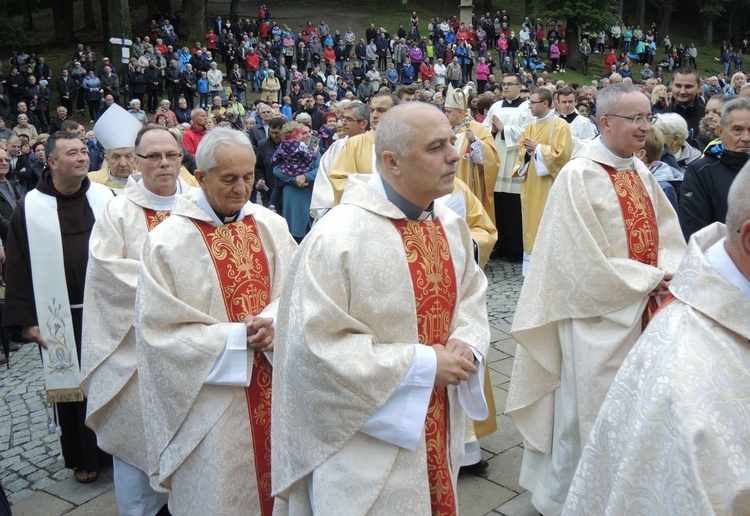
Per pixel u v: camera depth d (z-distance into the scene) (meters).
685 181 4.21
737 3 51.84
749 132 3.97
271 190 9.36
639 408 1.71
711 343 1.65
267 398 3.00
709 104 5.46
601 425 1.87
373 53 30.66
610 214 3.43
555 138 7.89
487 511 3.66
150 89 21.58
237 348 2.88
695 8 55.06
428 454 2.48
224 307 3.06
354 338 2.28
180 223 3.07
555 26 35.88
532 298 3.53
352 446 2.30
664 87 9.74
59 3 33.53
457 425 2.63
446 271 2.49
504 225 9.34
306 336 2.24
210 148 2.98
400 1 45.91
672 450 1.61
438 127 2.33
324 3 44.94
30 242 4.20
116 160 4.49
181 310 2.93
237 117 14.74
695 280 1.72
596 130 9.52
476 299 2.67
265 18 32.56
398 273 2.37
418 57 29.58
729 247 1.70
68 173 4.18
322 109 18.72
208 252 3.07
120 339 3.60
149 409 3.06
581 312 3.31
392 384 2.25
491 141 7.63
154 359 2.94
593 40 40.72
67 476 4.36
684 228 4.18
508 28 35.72
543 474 3.57
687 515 1.58
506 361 5.64
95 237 3.72
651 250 3.48
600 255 3.26
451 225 2.64
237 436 2.96
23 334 4.30
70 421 4.23
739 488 1.56
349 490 2.27
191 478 2.98
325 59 29.05
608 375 3.26
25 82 20.11
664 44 47.22
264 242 3.23
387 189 2.44
